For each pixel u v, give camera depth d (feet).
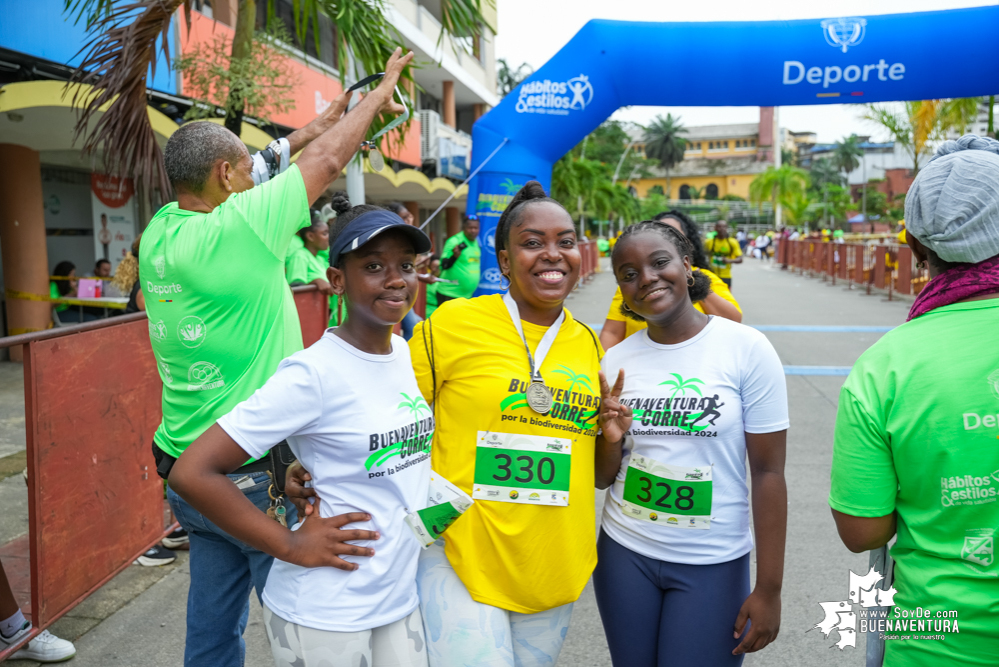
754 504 6.62
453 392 6.46
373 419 5.56
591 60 22.36
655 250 6.52
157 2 15.40
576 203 86.48
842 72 21.54
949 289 4.87
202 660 7.45
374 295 5.52
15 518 13.57
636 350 6.99
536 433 6.31
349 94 8.41
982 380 4.60
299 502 5.67
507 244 6.61
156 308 7.01
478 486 6.30
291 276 19.51
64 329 9.76
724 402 6.51
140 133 16.40
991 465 4.58
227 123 20.12
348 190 22.18
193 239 6.79
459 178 67.31
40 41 21.44
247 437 5.19
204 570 7.29
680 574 6.64
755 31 21.75
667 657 6.67
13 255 28.58
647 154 325.42
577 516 6.43
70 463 9.96
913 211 5.00
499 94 97.76
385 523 5.62
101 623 10.61
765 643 6.63
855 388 5.03
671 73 22.25
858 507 4.98
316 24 18.24
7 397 19.94
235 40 20.01
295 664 5.55
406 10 58.03
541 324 6.60
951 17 20.98
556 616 6.53
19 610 9.40
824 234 96.99
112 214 34.65
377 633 5.73
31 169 28.71
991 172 4.69
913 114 51.96
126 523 11.27
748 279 79.05
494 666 6.03
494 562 6.26
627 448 6.93
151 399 11.88
